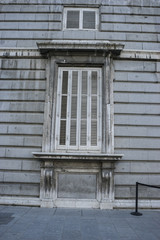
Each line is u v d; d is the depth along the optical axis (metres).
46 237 4.59
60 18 8.48
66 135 7.58
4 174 7.34
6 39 8.39
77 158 7.00
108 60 7.85
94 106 7.80
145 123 7.67
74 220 5.76
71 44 7.67
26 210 6.61
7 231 4.88
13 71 8.04
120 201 7.12
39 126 7.59
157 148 7.54
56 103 7.74
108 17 8.47
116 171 7.32
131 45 8.26
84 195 7.14
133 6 8.64
